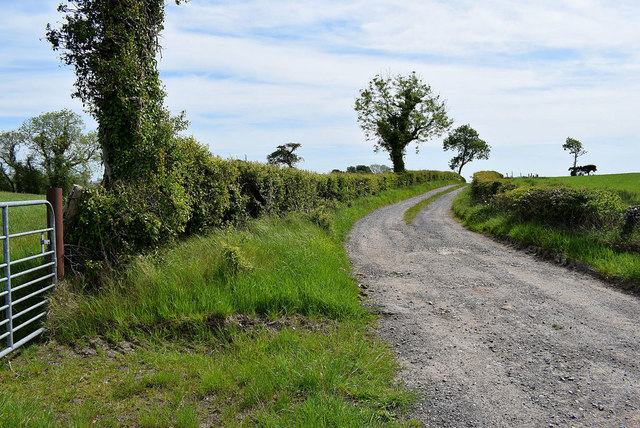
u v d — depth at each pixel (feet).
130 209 22.09
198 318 17.08
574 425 10.86
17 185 164.86
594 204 33.91
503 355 15.51
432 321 19.29
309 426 10.18
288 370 13.38
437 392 12.71
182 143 27.58
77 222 21.45
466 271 29.14
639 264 25.36
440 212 74.64
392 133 145.28
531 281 26.25
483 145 274.57
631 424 10.82
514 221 43.60
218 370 13.52
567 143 268.82
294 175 49.24
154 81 25.81
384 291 24.44
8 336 14.80
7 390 12.42
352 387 12.61
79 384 12.99
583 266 28.68
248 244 26.43
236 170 34.35
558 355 15.43
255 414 11.17
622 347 16.06
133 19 23.91
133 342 16.10
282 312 19.10
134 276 19.97
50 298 17.35
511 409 11.71
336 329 17.90
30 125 155.12
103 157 24.79
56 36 23.13
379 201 87.10
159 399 12.12
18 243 29.04
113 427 10.58
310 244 30.63
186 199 26.17
